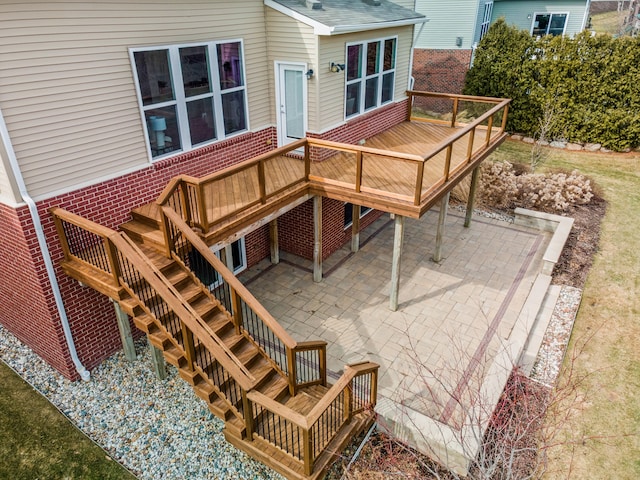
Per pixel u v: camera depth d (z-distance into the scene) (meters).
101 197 7.79
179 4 8.08
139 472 6.70
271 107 10.68
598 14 47.59
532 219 13.38
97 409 7.66
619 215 13.99
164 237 7.27
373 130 12.56
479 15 21.42
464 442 6.40
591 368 8.57
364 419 7.00
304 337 9.16
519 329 9.23
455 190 15.05
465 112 13.20
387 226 13.65
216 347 6.02
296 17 9.40
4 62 6.15
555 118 18.42
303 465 5.84
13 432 7.26
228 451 7.00
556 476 6.69
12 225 7.00
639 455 7.00
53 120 6.86
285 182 9.48
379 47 11.73
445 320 9.60
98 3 6.93
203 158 9.37
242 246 11.02
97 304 8.17
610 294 10.59
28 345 8.91
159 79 8.20
